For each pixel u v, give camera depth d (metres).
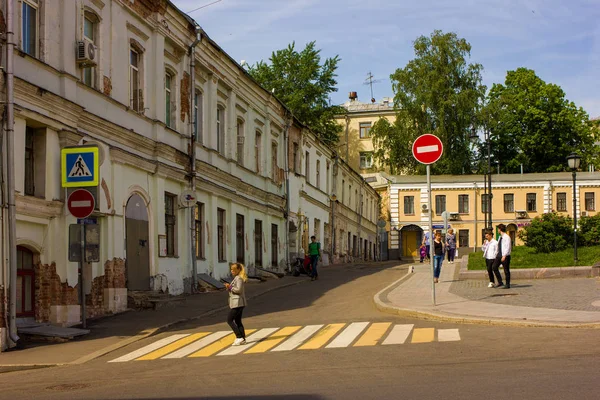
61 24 17.58
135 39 22.02
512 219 67.06
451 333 13.56
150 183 22.62
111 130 19.88
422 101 62.06
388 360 11.05
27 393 9.90
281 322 17.14
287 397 8.62
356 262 56.78
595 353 10.71
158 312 19.72
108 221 19.47
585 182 66.81
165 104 24.33
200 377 10.45
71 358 13.19
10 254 14.55
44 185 16.64
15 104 15.16
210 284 26.02
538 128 69.69
